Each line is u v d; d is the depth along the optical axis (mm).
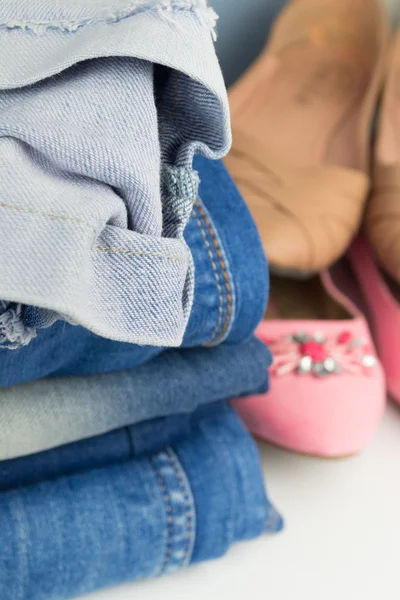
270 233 535
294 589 398
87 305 211
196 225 340
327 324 536
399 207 583
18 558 323
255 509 393
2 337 228
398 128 687
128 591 381
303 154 679
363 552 429
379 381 507
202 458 387
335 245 570
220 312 337
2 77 233
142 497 361
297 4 673
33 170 224
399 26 711
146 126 231
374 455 512
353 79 748
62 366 316
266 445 500
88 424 334
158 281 235
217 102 239
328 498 467
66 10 253
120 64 232
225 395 380
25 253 203
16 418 316
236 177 592
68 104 229
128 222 243
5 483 346
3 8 255
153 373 352
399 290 650
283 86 729
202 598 385
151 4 233
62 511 340
